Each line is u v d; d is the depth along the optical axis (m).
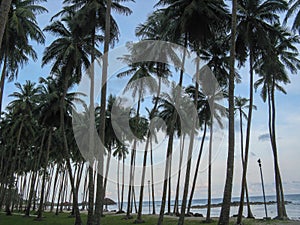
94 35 24.52
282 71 28.91
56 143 45.50
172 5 20.19
